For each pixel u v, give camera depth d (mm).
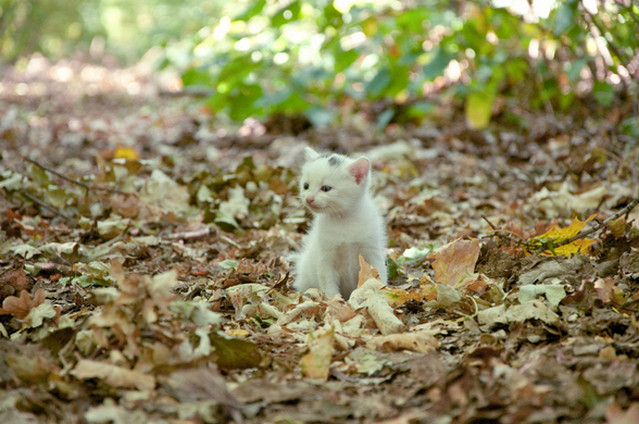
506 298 4066
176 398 3057
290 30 12281
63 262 5457
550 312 3754
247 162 8078
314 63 13734
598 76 9852
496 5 10453
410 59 10930
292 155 10586
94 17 30984
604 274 4402
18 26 23031
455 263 4617
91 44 31266
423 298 4500
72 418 2885
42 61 26719
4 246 5641
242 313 4297
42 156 10445
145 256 5891
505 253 4852
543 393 2916
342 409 3002
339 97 13086
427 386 3137
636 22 7258
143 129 13516
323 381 3328
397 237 6625
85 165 9914
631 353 3277
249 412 2973
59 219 7074
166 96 18516
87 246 6039
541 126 10164
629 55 8375
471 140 10664
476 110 10438
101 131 12812
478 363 3314
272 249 6281
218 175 8086
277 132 12469
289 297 4605
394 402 3059
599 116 10031
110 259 5551
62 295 4707
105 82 21953
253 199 7578
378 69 12086
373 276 4594
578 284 4277
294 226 7090
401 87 11438
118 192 7117
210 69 12062
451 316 4184
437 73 10539
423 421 2826
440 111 12195
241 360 3486
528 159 9547
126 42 32594
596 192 6910
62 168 9648
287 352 3717
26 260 5348
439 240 6207
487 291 4379
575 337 3525
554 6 9180
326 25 11242
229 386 3223
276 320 4281
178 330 3451
